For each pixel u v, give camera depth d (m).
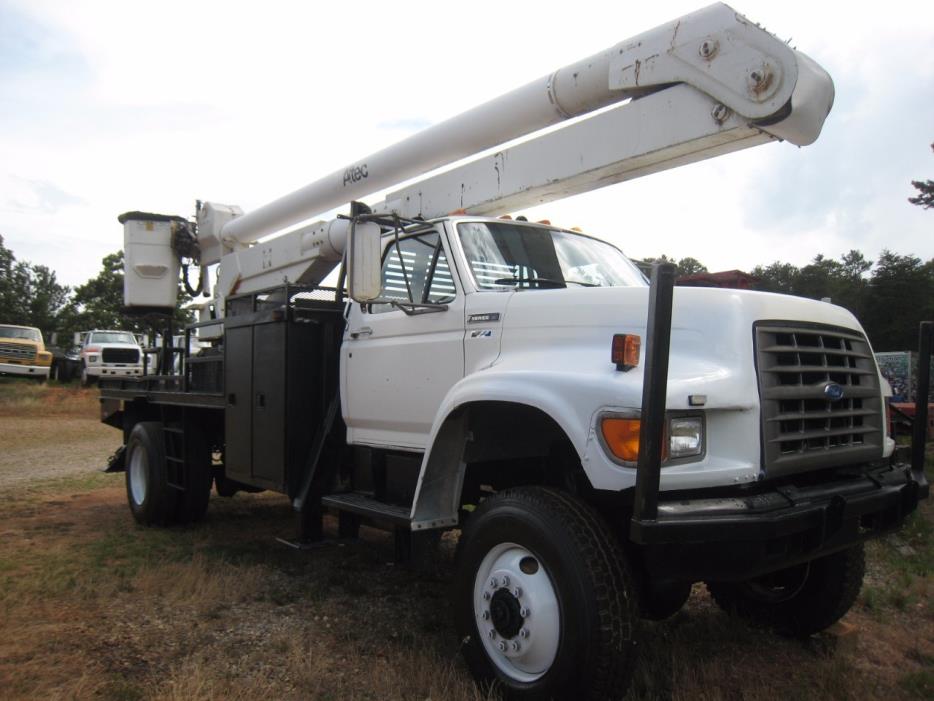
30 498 7.82
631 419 2.81
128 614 4.22
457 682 3.32
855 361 3.52
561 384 3.05
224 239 7.32
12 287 45.38
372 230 3.74
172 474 6.41
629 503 3.27
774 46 3.40
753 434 2.95
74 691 3.23
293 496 4.74
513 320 3.64
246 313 5.35
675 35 3.75
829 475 3.42
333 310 4.91
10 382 22.58
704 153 3.88
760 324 3.09
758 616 4.20
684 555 2.77
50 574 4.86
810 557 3.02
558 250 4.47
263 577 4.98
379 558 5.48
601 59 4.10
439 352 3.99
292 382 4.77
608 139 4.08
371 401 4.44
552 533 2.91
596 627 2.76
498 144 4.86
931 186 18.64
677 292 3.27
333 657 3.69
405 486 4.23
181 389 6.37
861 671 3.70
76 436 13.95
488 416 3.70
